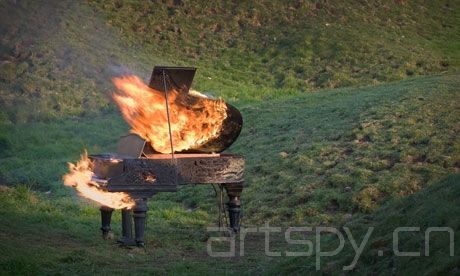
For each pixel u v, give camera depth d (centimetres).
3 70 5091
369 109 3547
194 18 6156
